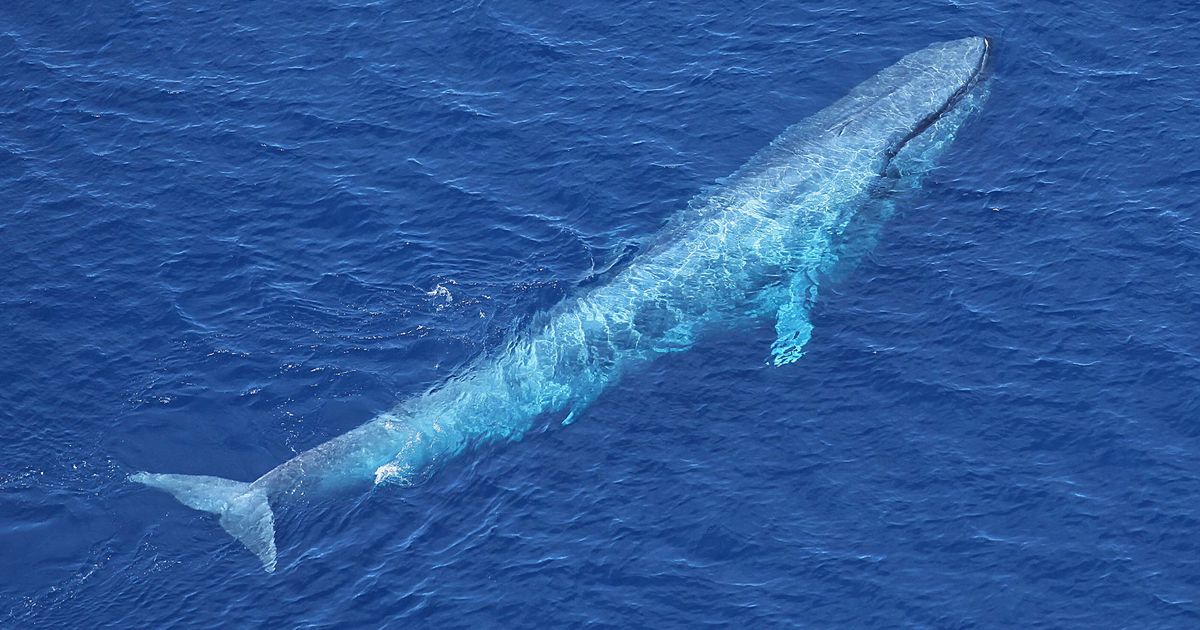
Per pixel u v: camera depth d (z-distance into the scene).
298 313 107.50
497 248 111.69
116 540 92.50
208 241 114.00
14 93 128.50
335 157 121.00
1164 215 108.81
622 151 119.38
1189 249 105.94
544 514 93.25
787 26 130.00
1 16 136.38
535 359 102.69
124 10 136.62
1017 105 119.12
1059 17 127.00
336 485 95.12
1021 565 87.81
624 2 133.62
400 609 88.12
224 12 136.25
